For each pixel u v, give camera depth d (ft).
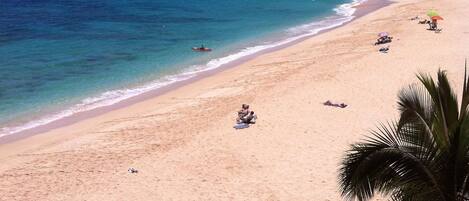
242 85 105.81
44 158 73.10
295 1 257.55
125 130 83.20
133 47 149.69
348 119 80.84
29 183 64.49
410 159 33.88
